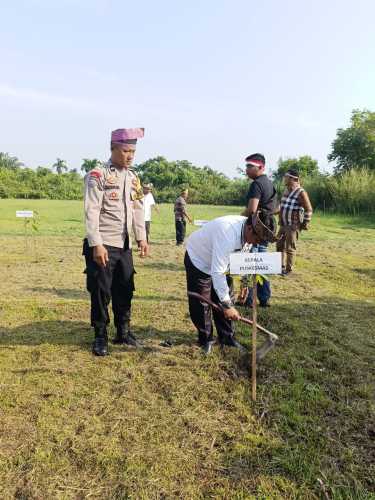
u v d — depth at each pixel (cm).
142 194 459
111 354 441
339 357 444
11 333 495
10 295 655
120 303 454
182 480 271
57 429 316
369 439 314
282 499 256
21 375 395
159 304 616
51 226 1730
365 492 262
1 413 335
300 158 4425
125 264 443
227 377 395
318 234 1605
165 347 459
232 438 313
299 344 475
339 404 355
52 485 265
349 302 662
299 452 296
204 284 426
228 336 451
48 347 456
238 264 356
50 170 6116
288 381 393
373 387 385
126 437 310
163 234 1552
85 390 369
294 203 804
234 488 266
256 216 356
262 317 564
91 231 409
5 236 1359
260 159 551
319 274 881
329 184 2780
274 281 792
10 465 280
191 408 348
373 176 2662
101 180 416
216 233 379
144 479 271
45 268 866
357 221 2208
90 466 281
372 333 525
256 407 351
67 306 598
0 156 9031
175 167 6831
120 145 418
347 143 3572
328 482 269
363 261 1042
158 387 378
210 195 5188
